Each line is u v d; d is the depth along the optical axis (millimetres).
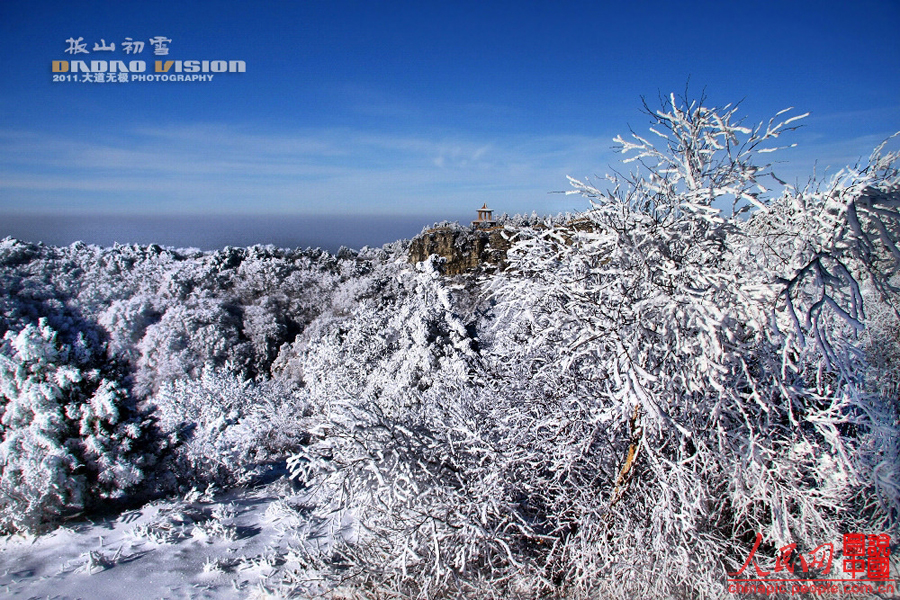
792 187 4559
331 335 19516
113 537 9930
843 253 4410
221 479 14586
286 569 7496
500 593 5570
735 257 4707
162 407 15695
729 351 4613
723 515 5727
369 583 6027
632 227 4777
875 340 7613
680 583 5211
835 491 5051
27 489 11391
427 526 5566
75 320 33000
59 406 12797
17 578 8234
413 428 6066
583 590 5465
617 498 5461
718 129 4535
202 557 8570
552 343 6051
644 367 4816
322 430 6016
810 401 5578
